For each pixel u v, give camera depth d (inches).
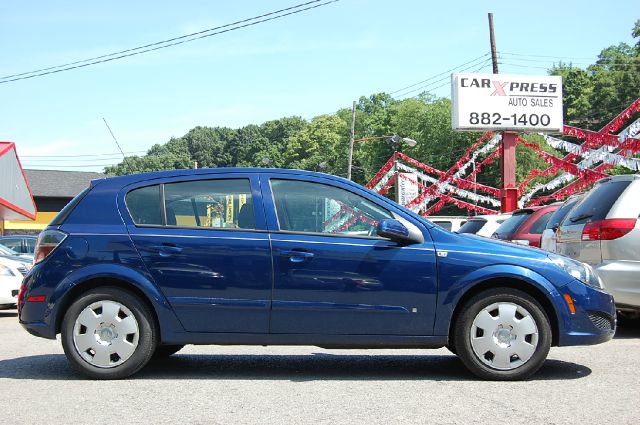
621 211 300.8
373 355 282.7
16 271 461.1
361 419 177.2
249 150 5369.1
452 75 981.2
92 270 227.3
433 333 224.5
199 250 227.3
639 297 295.4
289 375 236.5
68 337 226.4
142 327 226.7
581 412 183.6
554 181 946.7
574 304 224.1
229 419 177.9
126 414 183.6
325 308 223.8
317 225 230.4
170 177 238.8
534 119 988.6
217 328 226.2
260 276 225.1
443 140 2701.8
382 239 227.5
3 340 326.3
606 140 770.8
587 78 2861.7
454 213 2383.1
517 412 183.6
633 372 236.5
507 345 221.8
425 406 190.7
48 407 191.3
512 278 224.1
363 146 3366.1
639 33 2618.1
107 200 237.1
